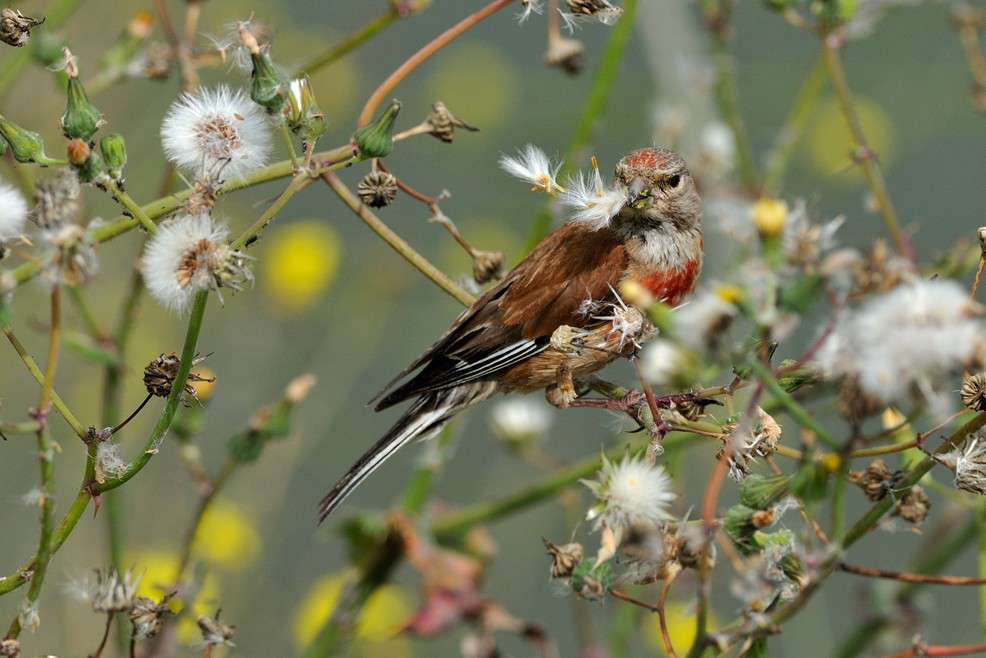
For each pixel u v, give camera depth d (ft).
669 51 45.14
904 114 56.03
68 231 19.34
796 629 40.16
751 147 54.90
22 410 46.37
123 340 31.09
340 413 53.67
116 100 47.91
